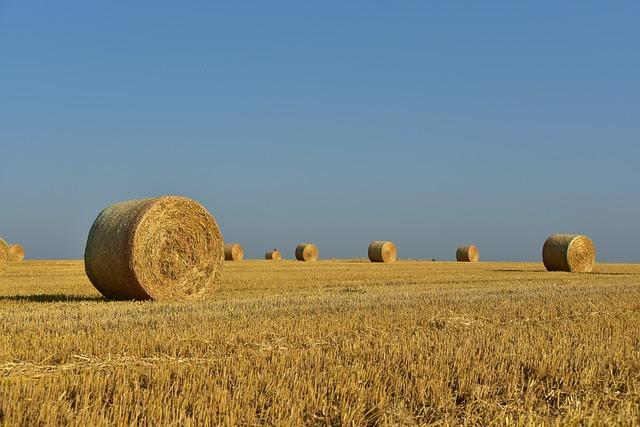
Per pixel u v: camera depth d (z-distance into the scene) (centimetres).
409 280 2788
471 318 1403
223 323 1253
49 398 680
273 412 679
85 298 1939
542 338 1100
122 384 730
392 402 739
